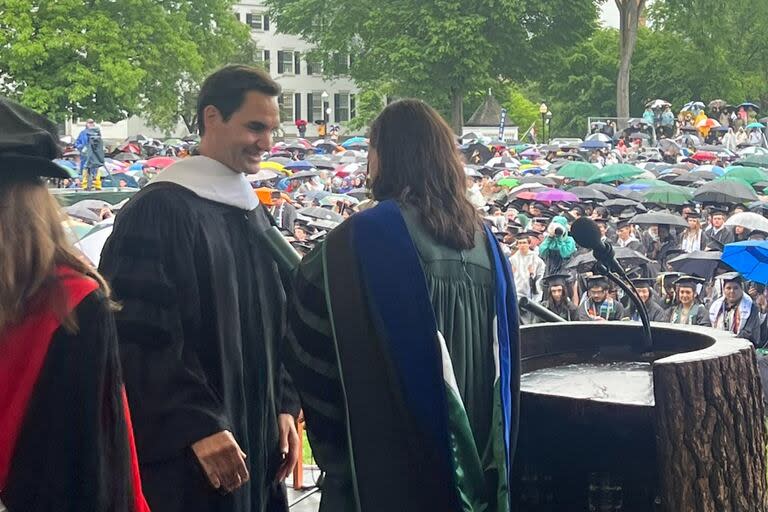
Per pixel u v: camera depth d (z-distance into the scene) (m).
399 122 3.48
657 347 4.11
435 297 3.32
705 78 72.06
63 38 48.72
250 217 3.87
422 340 3.25
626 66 59.78
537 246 14.47
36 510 2.29
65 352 2.33
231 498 3.62
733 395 3.40
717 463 3.35
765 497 3.58
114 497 2.38
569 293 11.98
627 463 3.43
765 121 49.31
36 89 49.38
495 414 3.34
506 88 70.25
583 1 62.78
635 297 4.04
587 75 77.94
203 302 3.68
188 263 3.65
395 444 3.26
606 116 77.25
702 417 3.32
